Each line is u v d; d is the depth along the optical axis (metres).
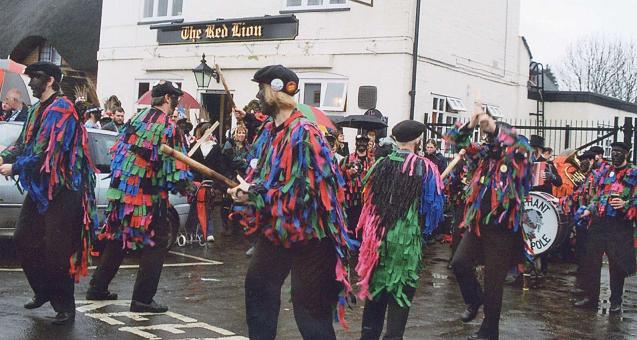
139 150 6.71
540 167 10.65
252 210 4.81
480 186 6.53
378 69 15.05
